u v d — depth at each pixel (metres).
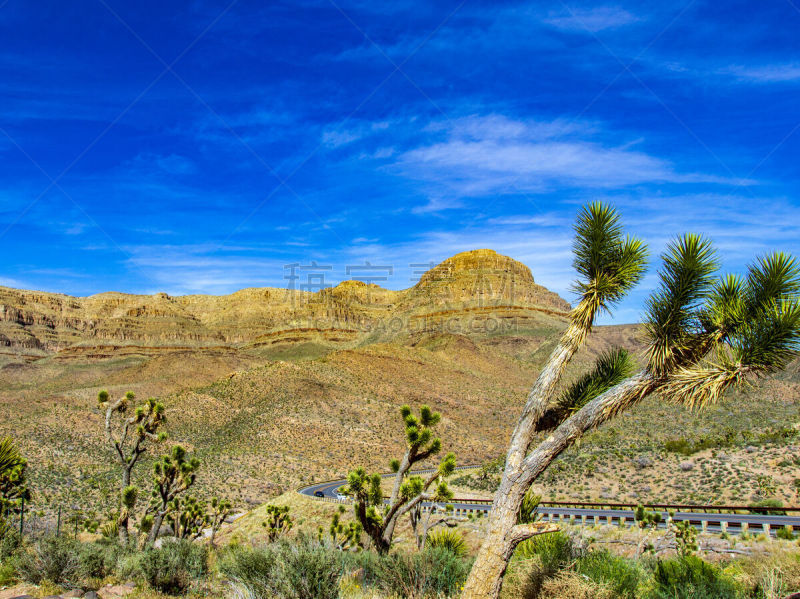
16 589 11.88
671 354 8.20
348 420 121.88
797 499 40.41
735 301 8.12
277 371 143.88
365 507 14.53
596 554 10.79
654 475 52.88
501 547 8.03
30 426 96.81
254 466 91.56
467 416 137.12
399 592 10.62
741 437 64.69
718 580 10.12
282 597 9.59
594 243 9.13
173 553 13.49
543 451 8.23
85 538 27.73
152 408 23.70
